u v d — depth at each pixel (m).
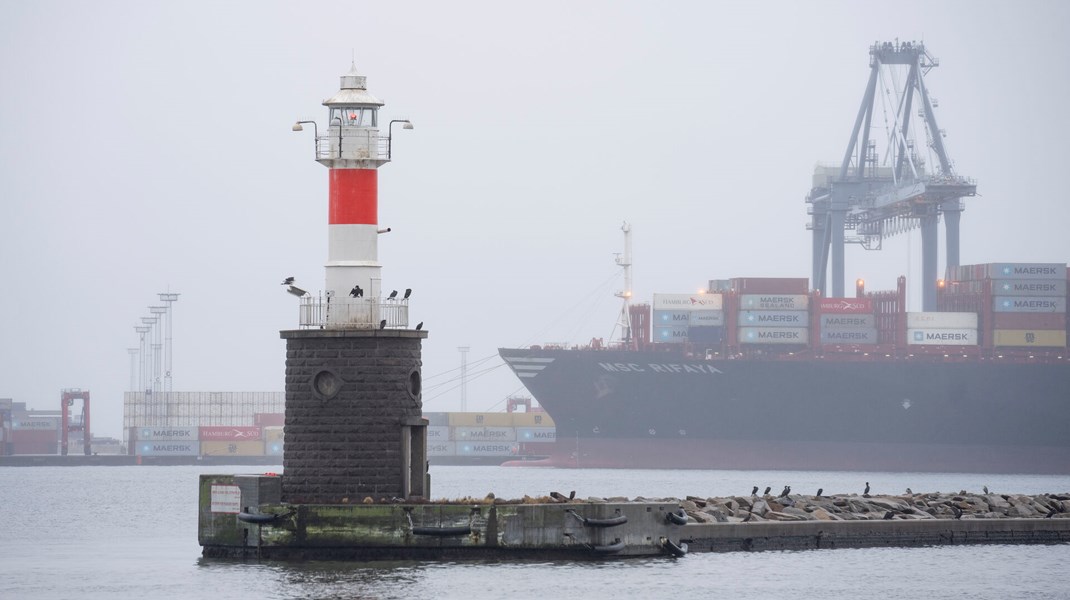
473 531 111.75
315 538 112.06
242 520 113.44
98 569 125.88
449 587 103.75
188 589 104.12
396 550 111.75
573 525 113.88
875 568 124.12
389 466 113.38
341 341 113.12
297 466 113.94
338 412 113.00
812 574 119.00
